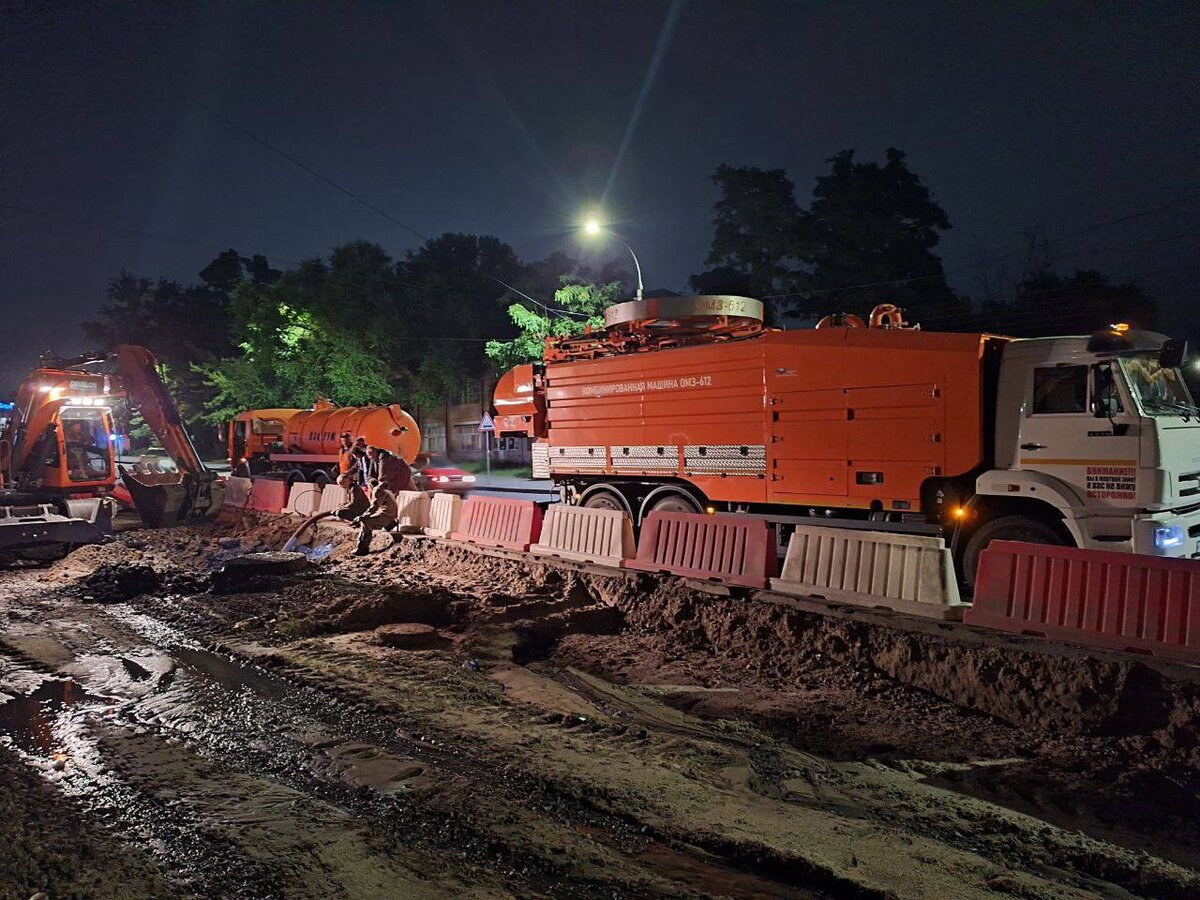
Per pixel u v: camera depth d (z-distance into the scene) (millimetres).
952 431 9211
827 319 11109
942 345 9305
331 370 34500
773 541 8750
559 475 13812
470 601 9609
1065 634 6336
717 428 11312
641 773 5059
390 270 38188
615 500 12812
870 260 26906
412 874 3896
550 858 4039
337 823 4449
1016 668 6230
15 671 7598
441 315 38531
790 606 7934
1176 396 9180
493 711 6242
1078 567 6414
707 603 8516
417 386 37406
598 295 29188
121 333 55219
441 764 5262
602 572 9930
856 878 3801
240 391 38469
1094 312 24016
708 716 6207
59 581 12211
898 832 4312
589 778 4953
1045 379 8766
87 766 5340
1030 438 8789
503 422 15070
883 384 9695
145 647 8383
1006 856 4102
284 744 5668
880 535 7797
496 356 30641
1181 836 4367
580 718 6055
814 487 10336
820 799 4738
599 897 3709
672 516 9711
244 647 8164
